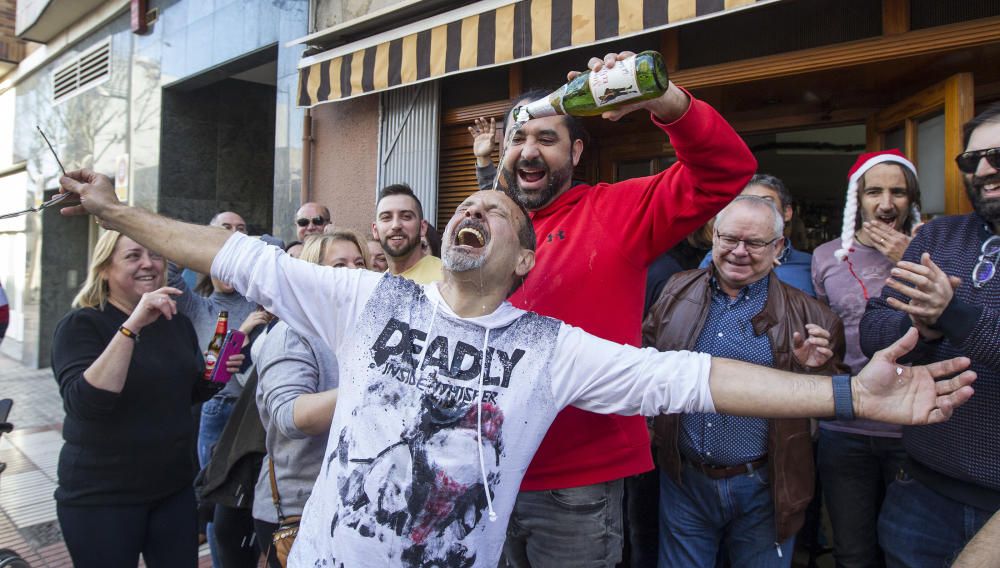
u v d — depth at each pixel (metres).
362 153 5.16
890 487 2.07
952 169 2.78
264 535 2.13
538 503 1.68
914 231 2.21
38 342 9.54
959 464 1.75
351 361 1.37
